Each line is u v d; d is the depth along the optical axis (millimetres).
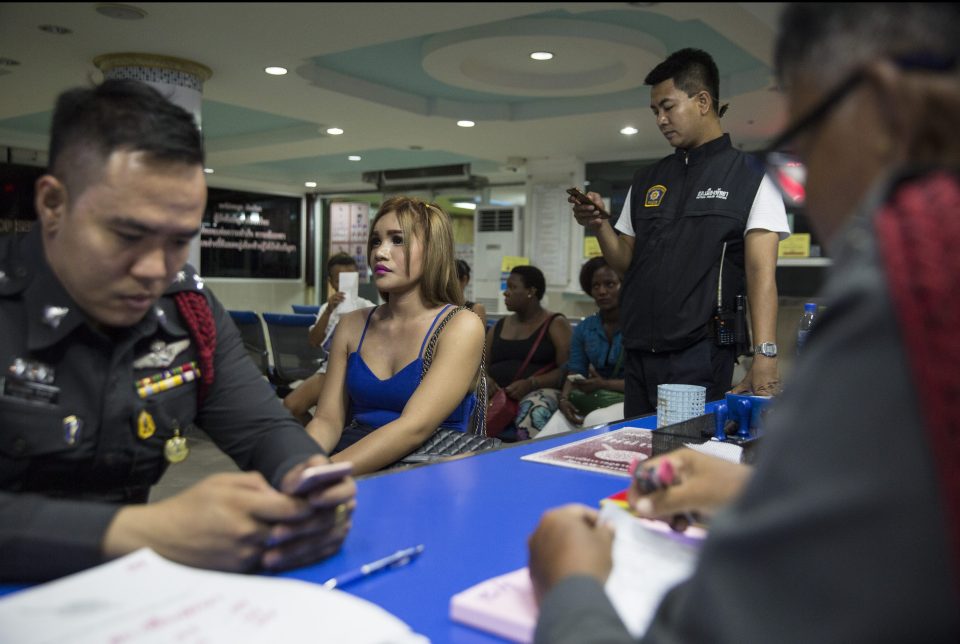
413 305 1873
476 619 680
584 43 4125
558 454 1380
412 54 4723
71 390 956
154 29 1278
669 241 2139
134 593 612
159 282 860
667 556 742
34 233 960
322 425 1877
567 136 6434
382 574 805
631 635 497
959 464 338
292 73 4562
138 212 798
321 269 10680
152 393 1025
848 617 351
